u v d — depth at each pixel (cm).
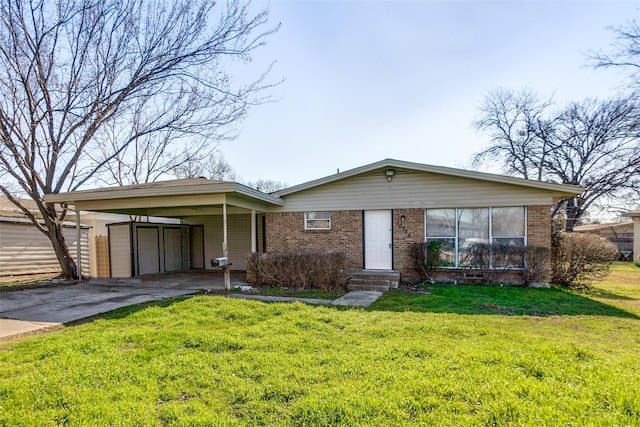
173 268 1591
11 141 1096
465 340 486
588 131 2130
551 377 351
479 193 1070
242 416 304
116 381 370
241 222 1593
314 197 1212
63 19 1098
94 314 689
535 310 710
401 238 1130
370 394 327
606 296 891
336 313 643
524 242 1040
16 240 1349
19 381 363
